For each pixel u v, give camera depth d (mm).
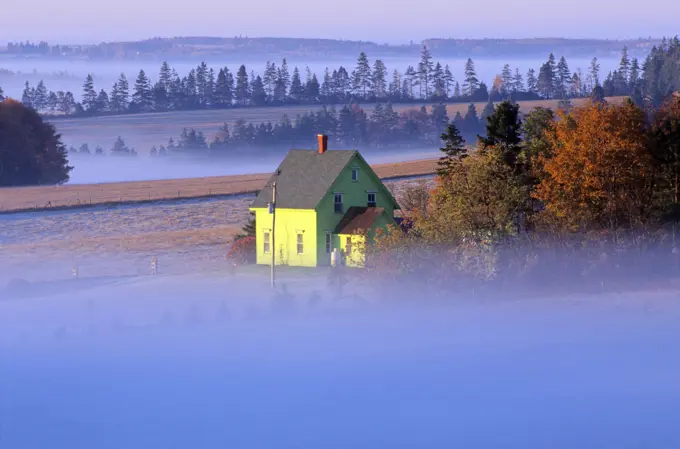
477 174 100062
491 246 96125
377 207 114250
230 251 119500
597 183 102812
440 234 95562
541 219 103062
